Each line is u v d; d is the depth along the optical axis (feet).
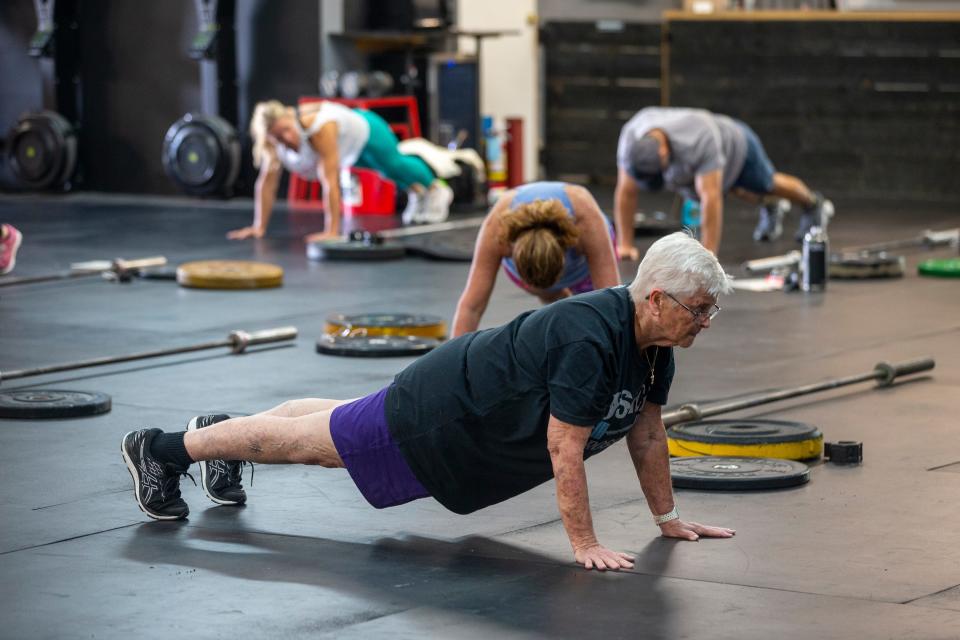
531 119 78.69
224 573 15.62
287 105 66.80
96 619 14.12
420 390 15.78
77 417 24.07
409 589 15.03
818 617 14.10
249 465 20.51
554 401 15.06
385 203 63.87
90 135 71.82
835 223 59.77
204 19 66.64
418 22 66.59
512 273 22.56
